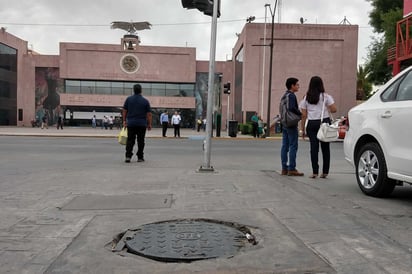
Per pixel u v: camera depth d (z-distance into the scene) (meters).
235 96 52.12
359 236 3.90
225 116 56.66
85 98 55.53
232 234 3.99
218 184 6.73
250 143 20.70
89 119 56.03
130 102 10.22
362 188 6.01
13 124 56.25
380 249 3.55
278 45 42.16
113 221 4.48
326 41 42.16
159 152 13.90
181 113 57.09
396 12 34.25
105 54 55.84
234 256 3.40
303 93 42.25
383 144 5.58
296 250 3.54
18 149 14.74
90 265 3.27
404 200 5.57
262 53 42.25
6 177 7.64
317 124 7.44
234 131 28.28
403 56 21.48
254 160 11.54
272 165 10.23
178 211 4.91
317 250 3.53
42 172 8.27
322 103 7.45
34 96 56.75
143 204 5.28
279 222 4.38
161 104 56.38
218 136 28.59
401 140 5.29
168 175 7.76
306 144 19.12
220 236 3.93
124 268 3.20
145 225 4.30
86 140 21.47
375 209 5.00
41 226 4.32
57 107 56.75
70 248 3.65
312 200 5.49
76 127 53.75
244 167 9.70
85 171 8.38
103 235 4.00
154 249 3.56
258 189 6.28
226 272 3.11
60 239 3.90
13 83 55.91
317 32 42.03
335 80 42.31
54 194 5.97
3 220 4.57
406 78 5.61
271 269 3.15
